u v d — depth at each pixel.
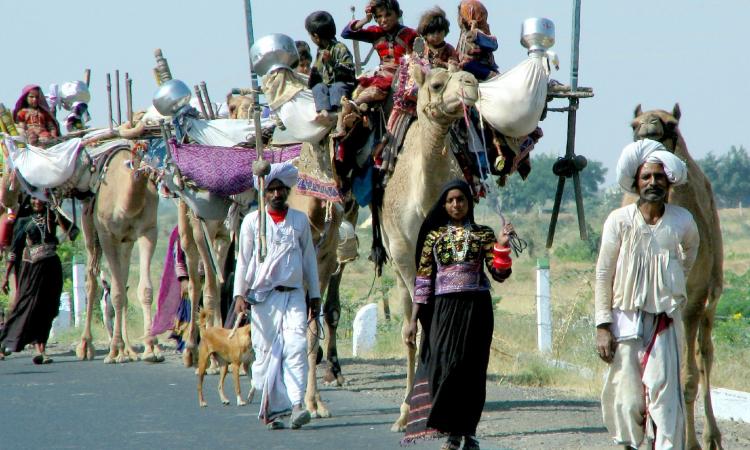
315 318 38.12
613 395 28.31
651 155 28.38
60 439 36.50
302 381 36.88
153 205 58.97
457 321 31.23
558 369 49.34
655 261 28.03
